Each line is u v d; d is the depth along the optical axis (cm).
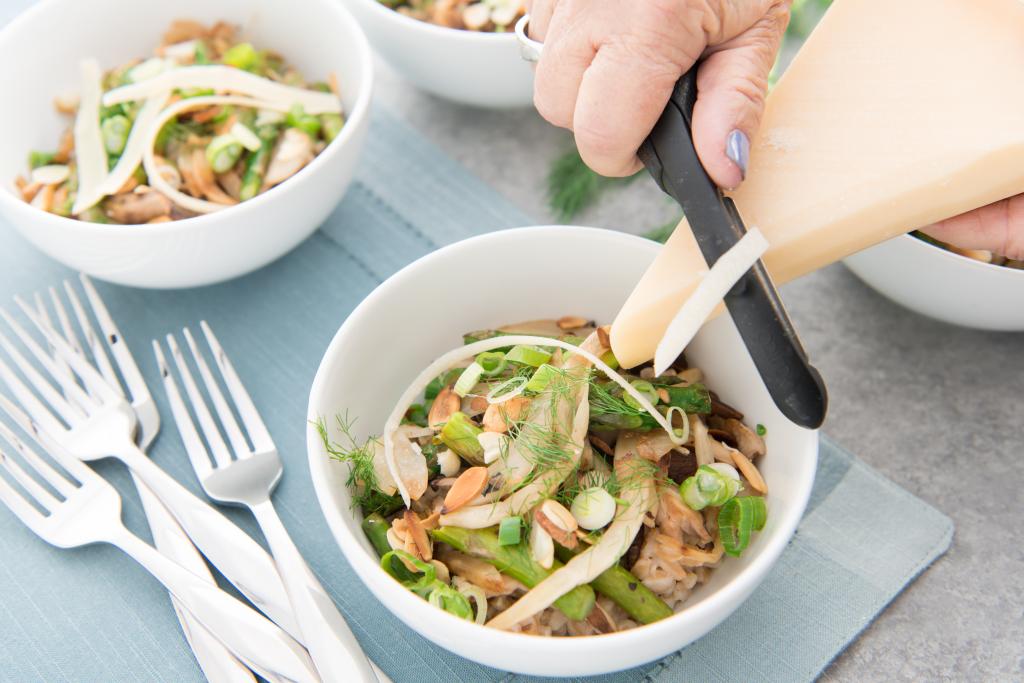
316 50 58
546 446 40
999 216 45
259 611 44
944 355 51
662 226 56
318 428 40
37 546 46
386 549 41
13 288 54
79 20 56
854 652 44
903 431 49
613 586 39
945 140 38
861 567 45
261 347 52
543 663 37
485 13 59
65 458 47
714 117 38
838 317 53
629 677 43
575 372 42
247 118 55
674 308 39
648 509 41
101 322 51
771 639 43
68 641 44
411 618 37
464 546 40
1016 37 39
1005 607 44
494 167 59
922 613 44
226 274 51
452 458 42
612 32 39
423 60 56
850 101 39
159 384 50
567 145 60
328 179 50
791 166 39
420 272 44
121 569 45
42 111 55
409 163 58
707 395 43
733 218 37
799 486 39
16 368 51
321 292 53
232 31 59
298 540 46
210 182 53
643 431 42
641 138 40
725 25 39
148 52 58
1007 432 49
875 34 40
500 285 46
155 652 43
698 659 43
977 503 47
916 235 48
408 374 46
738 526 40
